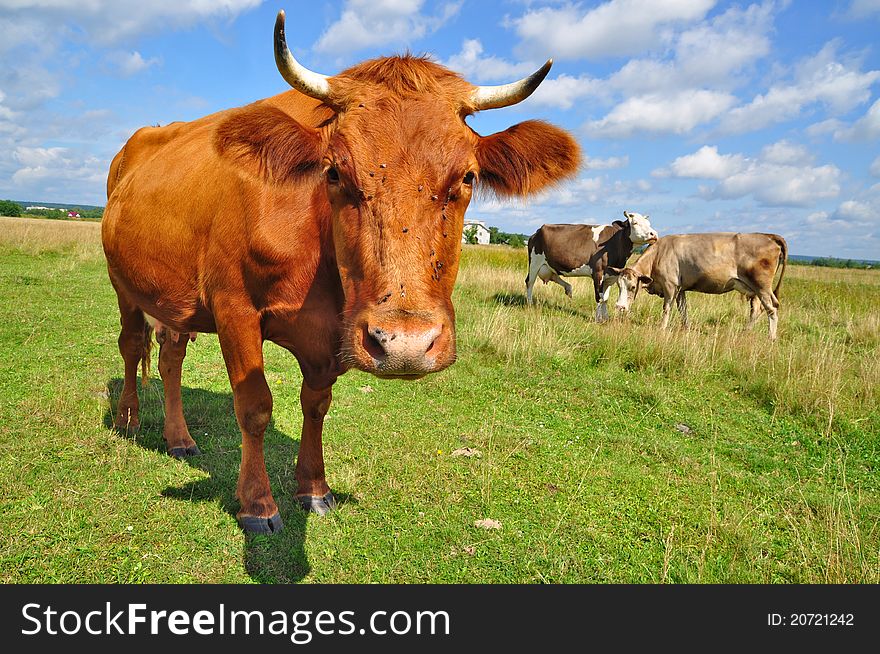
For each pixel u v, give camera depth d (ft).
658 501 13.33
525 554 10.84
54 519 10.95
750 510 13.00
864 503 13.60
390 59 8.47
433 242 7.24
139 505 11.71
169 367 14.28
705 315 40.22
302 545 10.80
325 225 9.76
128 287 13.39
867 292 58.75
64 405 16.60
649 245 37.17
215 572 9.92
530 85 8.37
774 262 32.60
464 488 13.41
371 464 14.46
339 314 10.18
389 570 10.20
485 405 19.92
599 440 17.15
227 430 16.17
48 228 76.28
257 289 10.39
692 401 21.34
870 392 20.67
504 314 32.40
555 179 9.85
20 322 26.68
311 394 11.81
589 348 26.94
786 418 19.84
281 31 7.82
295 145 8.48
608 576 10.31
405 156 7.29
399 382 21.98
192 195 11.16
